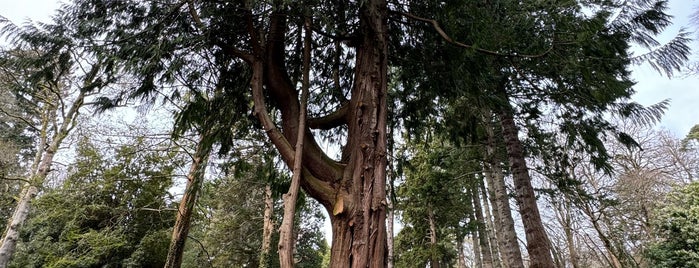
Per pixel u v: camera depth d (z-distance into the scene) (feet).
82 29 11.13
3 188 37.60
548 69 14.90
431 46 14.07
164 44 10.82
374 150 10.02
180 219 24.41
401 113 18.07
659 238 30.09
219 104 14.61
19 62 12.23
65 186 30.91
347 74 17.24
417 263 44.52
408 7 13.55
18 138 38.22
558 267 41.22
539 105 20.57
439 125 20.16
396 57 15.48
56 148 30.19
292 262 8.46
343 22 12.30
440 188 29.37
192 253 48.06
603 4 12.54
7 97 31.14
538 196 30.01
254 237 51.06
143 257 34.83
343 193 9.66
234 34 12.76
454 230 42.32
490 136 26.09
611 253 30.35
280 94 11.98
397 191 41.52
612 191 38.04
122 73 12.09
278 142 10.61
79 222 32.58
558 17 11.12
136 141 27.84
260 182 39.29
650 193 38.78
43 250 34.17
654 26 12.75
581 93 16.76
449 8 11.82
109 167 29.84
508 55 11.50
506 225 23.44
